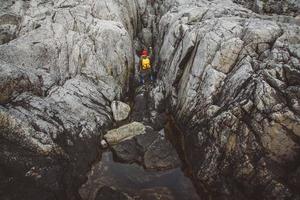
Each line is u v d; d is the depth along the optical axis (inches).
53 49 732.7
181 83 733.3
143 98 803.4
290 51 580.1
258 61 601.0
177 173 607.2
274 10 857.5
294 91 519.5
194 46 710.5
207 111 607.2
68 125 614.5
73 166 578.2
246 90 560.1
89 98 708.0
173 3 943.7
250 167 528.1
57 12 815.7
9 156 519.8
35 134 551.2
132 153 637.9
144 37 1027.3
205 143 598.5
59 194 527.8
